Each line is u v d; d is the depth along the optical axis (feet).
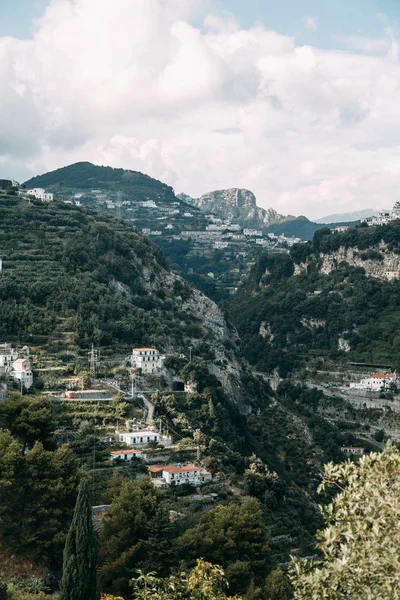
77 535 385.29
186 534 481.05
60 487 474.90
